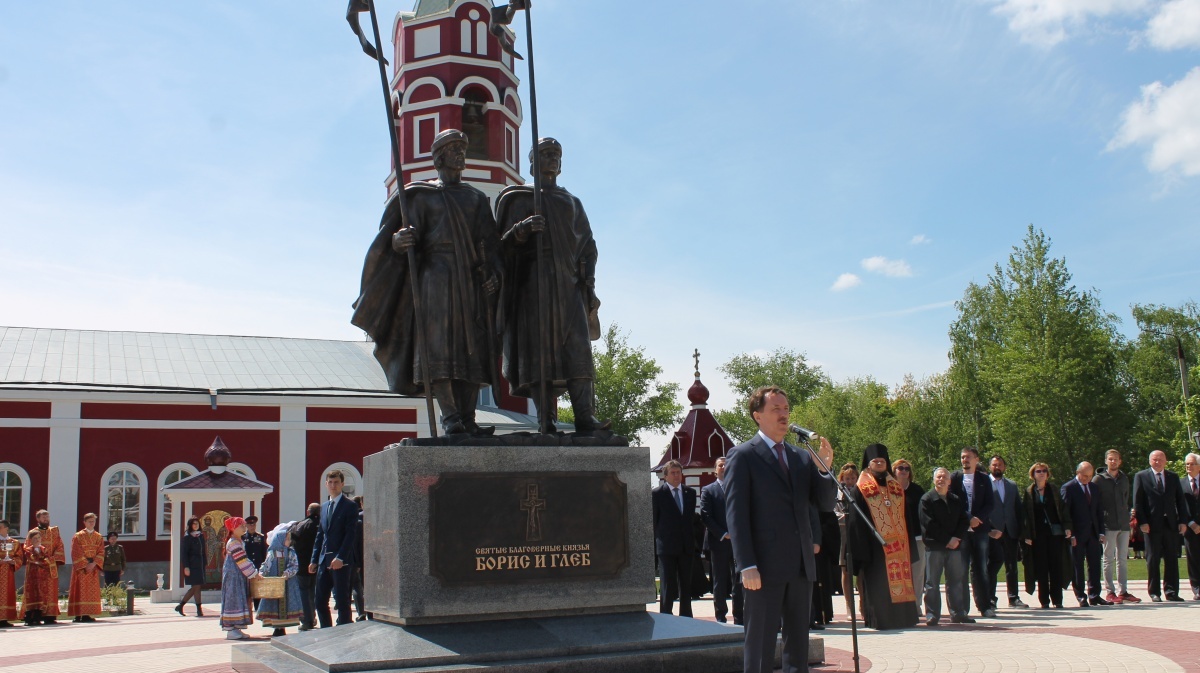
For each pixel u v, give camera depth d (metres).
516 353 8.82
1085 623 12.09
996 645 9.93
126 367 36.75
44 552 20.23
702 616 15.36
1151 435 52.28
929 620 12.57
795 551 6.46
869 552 12.32
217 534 29.16
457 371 8.25
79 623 20.05
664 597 13.31
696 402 33.56
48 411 33.94
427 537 7.45
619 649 7.22
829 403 78.19
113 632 17.02
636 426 67.44
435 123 36.31
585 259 8.84
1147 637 10.38
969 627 11.98
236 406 35.91
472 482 7.62
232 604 14.88
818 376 93.81
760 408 6.71
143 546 34.31
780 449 6.64
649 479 8.15
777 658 8.02
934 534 12.61
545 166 8.76
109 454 34.41
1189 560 15.67
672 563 13.38
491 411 36.78
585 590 7.77
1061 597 14.83
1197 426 37.12
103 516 34.06
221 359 38.97
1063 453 44.12
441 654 6.87
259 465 35.81
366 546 8.18
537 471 7.81
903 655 9.34
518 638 7.18
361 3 8.62
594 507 7.91
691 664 7.20
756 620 6.42
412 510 7.45
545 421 8.38
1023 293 46.03
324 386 37.62
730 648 7.33
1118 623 11.98
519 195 8.91
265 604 14.65
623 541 7.95
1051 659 8.80
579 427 8.59
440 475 7.55
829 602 13.37
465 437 7.89
